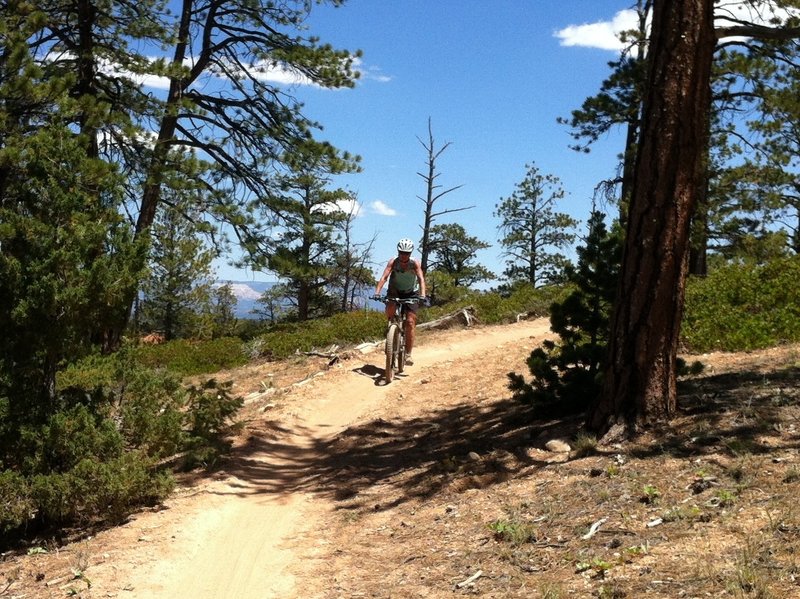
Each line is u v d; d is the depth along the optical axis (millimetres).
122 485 6445
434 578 4793
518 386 8406
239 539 6180
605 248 8156
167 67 18047
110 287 6867
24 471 6594
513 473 6457
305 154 21734
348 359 14633
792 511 4438
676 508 4887
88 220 6980
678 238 6438
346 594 4875
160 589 5262
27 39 14867
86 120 15898
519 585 4363
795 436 5762
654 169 6406
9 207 7031
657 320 6484
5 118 13641
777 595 3535
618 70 21422
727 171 27516
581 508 5293
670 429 6375
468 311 19625
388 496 6793
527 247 51250
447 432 8875
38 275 6648
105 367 7352
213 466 8039
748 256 28094
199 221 21578
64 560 5828
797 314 11711
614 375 6648
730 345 10789
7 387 6770
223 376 16500
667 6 6355
